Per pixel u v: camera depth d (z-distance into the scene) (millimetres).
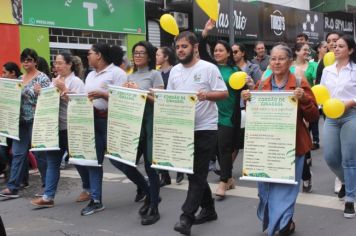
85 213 5625
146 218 5184
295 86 4250
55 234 5035
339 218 5086
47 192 6031
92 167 5672
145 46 5305
